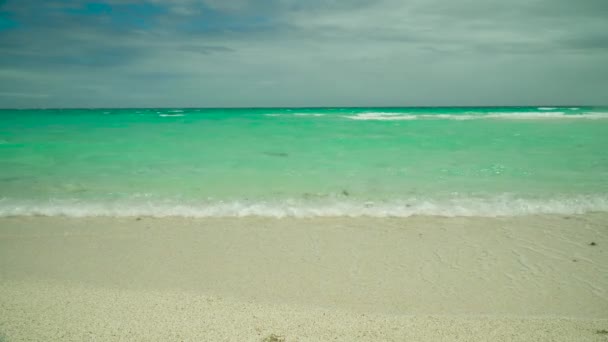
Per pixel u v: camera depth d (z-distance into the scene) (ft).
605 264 18.06
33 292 14.87
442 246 20.39
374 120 100.01
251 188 32.48
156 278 16.69
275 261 18.58
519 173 37.17
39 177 36.42
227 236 22.07
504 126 80.43
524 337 11.48
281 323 12.31
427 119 103.35
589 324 12.42
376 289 15.71
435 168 39.70
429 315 13.19
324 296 15.02
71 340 10.98
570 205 27.32
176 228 23.47
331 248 20.20
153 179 35.68
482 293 15.42
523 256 19.06
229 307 13.65
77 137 65.21
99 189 32.27
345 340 11.18
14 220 24.95
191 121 99.40
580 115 120.06
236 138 63.57
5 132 72.59
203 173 38.09
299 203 28.32
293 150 51.44
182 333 11.50
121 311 13.10
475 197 29.43
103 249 20.21
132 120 102.99
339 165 41.57
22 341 10.86
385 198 29.32
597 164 41.01
